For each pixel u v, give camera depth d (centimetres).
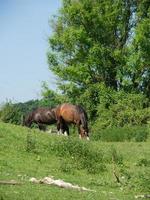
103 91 5981
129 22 6297
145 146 3538
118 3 6238
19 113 5084
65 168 2567
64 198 1897
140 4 6281
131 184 2269
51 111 4100
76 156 2798
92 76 6209
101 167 2662
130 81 6103
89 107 6106
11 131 3025
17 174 2303
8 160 2569
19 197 1800
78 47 6209
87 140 3334
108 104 6000
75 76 6097
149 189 2222
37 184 2098
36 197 1839
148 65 6088
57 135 3216
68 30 6128
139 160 2931
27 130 3161
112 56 6091
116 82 6281
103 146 3212
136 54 6012
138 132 4378
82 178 2456
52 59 6266
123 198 2067
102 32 6234
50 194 1920
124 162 2945
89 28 6228
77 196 1958
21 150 2783
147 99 5875
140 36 5984
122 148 3356
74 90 6159
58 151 2839
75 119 3766
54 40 6212
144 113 5562
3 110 5056
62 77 6188
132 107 5728
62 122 3869
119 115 5644
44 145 2900
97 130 5447
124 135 4422
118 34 6288
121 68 6103
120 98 5931
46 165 2636
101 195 2052
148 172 2389
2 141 2838
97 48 6084
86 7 6194
